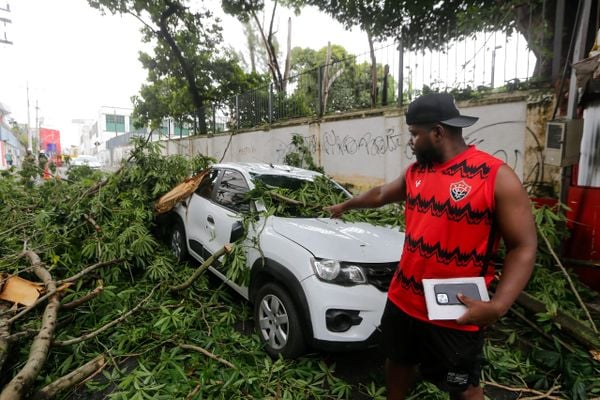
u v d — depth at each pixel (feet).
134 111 64.23
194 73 56.70
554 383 8.94
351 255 9.21
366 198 7.63
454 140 5.44
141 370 8.52
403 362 6.37
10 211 18.81
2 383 8.08
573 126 12.83
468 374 5.61
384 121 22.70
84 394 8.33
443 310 5.02
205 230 13.85
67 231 14.73
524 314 11.62
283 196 12.42
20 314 9.16
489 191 4.98
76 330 10.23
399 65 22.18
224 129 45.27
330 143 27.12
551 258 12.73
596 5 15.12
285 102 34.01
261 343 9.99
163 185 17.71
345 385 8.41
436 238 5.37
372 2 31.48
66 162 27.55
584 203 13.57
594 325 10.28
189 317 10.79
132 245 13.60
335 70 30.14
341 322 8.67
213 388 8.09
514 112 16.44
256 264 10.46
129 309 11.34
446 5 26.86
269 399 7.97
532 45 16.60
